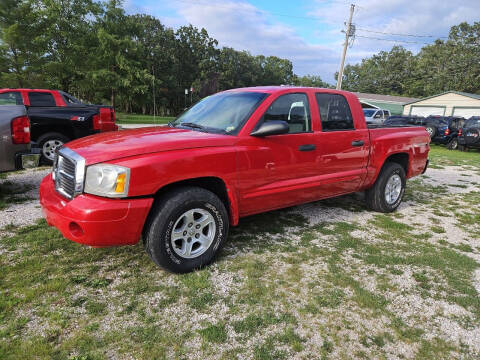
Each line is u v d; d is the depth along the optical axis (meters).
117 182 2.61
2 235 3.67
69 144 3.19
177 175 2.84
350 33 27.50
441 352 2.24
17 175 6.50
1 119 4.44
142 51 37.88
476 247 4.02
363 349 2.23
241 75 81.31
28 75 21.31
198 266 3.10
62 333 2.24
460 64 59.47
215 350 2.15
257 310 2.58
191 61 71.94
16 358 2.00
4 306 2.47
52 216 2.79
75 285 2.80
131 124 26.05
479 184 7.77
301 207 5.25
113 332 2.27
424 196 6.41
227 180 3.17
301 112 3.85
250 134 3.34
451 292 2.97
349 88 97.56
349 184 4.50
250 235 4.00
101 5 28.92
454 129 17.11
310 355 2.15
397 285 3.04
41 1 23.52
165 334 2.27
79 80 30.34
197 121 3.79
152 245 2.82
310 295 2.81
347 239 3.98
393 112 37.44
